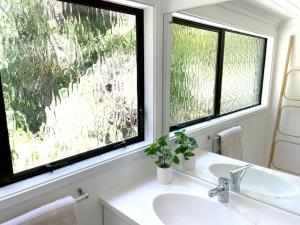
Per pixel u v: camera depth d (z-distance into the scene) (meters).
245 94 1.29
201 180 1.50
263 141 1.26
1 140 1.08
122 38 1.46
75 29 1.25
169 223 1.30
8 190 1.07
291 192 1.18
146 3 1.40
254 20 1.21
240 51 1.28
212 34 1.38
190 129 1.55
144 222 1.15
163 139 1.49
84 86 1.33
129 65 1.53
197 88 1.49
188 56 1.50
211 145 1.46
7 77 1.07
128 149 1.53
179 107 1.58
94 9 1.30
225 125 1.40
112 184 1.43
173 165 1.63
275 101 1.20
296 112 1.14
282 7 1.11
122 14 1.43
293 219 1.14
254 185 1.28
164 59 1.58
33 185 1.11
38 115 1.18
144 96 1.62
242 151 1.33
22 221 0.98
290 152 1.18
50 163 1.25
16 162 1.15
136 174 1.57
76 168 1.28
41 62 1.16
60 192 1.21
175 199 1.38
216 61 1.39
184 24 1.47
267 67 1.21
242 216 1.17
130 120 1.61
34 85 1.15
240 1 1.23
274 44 1.17
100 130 1.45
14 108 1.10
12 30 1.05
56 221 1.06
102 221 1.43
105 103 1.45
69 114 1.29
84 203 1.32
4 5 1.02
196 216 1.34
